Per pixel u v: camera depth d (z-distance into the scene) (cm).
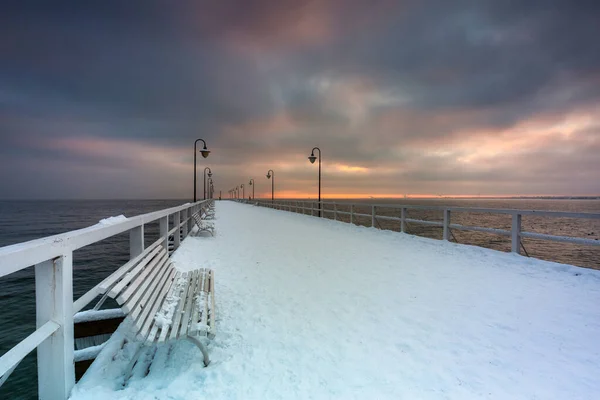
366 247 865
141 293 288
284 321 376
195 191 2378
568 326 350
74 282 1500
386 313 395
